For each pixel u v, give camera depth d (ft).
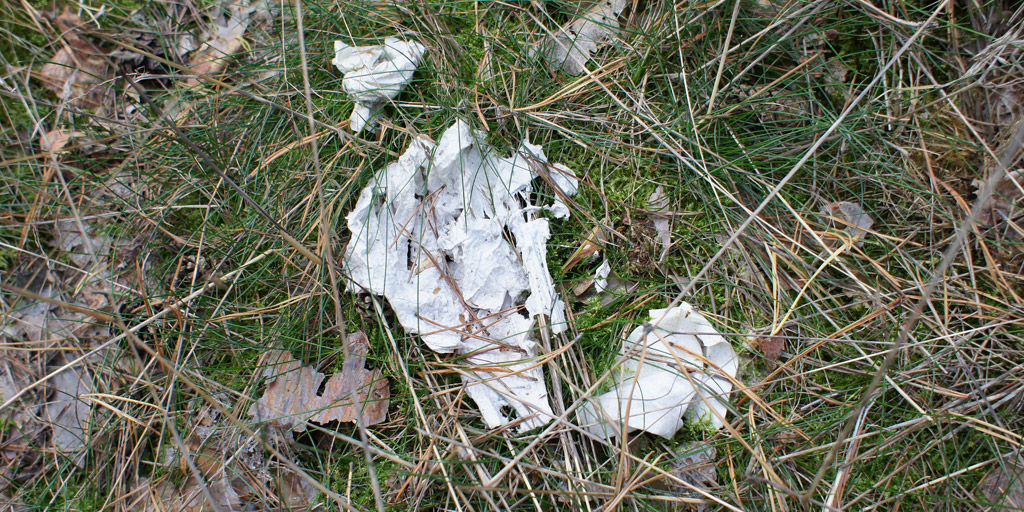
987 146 1.75
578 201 1.78
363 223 1.72
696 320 1.69
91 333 1.82
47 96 1.92
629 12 1.87
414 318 1.71
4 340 1.82
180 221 1.86
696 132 1.77
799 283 1.75
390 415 1.73
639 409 1.66
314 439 1.74
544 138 1.81
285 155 1.85
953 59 1.79
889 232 1.78
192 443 1.75
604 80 1.83
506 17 1.88
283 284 1.80
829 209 1.79
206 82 1.90
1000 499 1.67
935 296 1.73
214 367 1.78
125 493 1.74
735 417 1.71
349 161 1.81
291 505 1.72
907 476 1.70
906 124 1.79
